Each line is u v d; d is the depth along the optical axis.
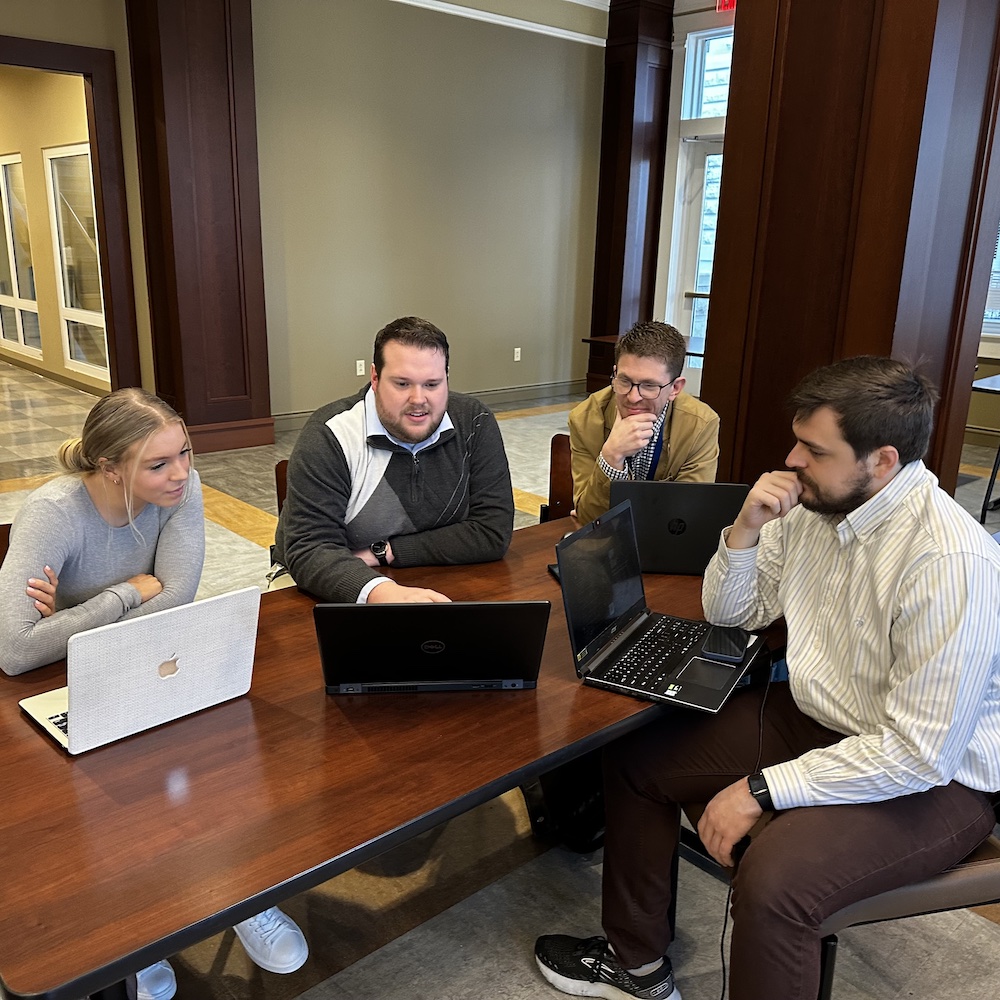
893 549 1.36
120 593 1.56
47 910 0.95
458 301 7.38
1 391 7.84
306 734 1.32
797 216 2.32
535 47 7.27
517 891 1.96
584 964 1.67
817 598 1.52
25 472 5.27
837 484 1.38
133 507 1.58
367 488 1.96
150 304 5.91
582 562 1.57
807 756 1.35
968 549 1.27
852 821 1.31
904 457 1.36
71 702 1.21
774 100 2.30
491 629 1.39
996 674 1.35
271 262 6.23
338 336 6.71
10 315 8.98
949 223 2.20
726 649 1.60
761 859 1.28
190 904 0.96
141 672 1.27
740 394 2.54
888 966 1.75
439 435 1.99
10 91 7.88
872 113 2.10
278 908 1.85
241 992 1.66
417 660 1.42
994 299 6.59
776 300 2.41
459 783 1.20
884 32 2.04
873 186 2.12
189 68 5.37
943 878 1.35
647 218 8.02
